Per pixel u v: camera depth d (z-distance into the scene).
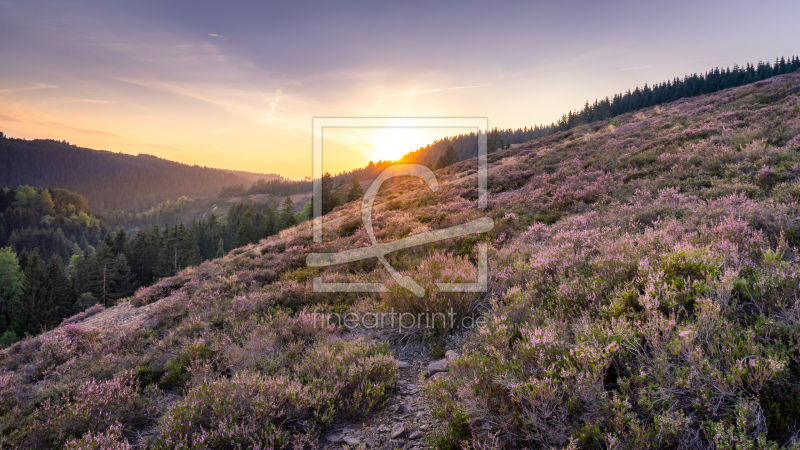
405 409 3.71
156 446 3.21
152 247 63.88
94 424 3.81
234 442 3.12
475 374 3.10
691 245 4.32
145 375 5.14
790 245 4.40
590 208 10.80
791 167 7.89
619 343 2.88
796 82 22.64
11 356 6.89
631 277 4.24
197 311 7.90
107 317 10.51
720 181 8.59
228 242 88.19
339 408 3.75
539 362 2.96
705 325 2.71
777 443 1.91
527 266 5.89
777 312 2.79
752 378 2.16
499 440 2.67
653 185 10.36
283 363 4.73
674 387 2.37
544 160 21.59
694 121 19.34
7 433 3.90
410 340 5.41
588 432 2.28
